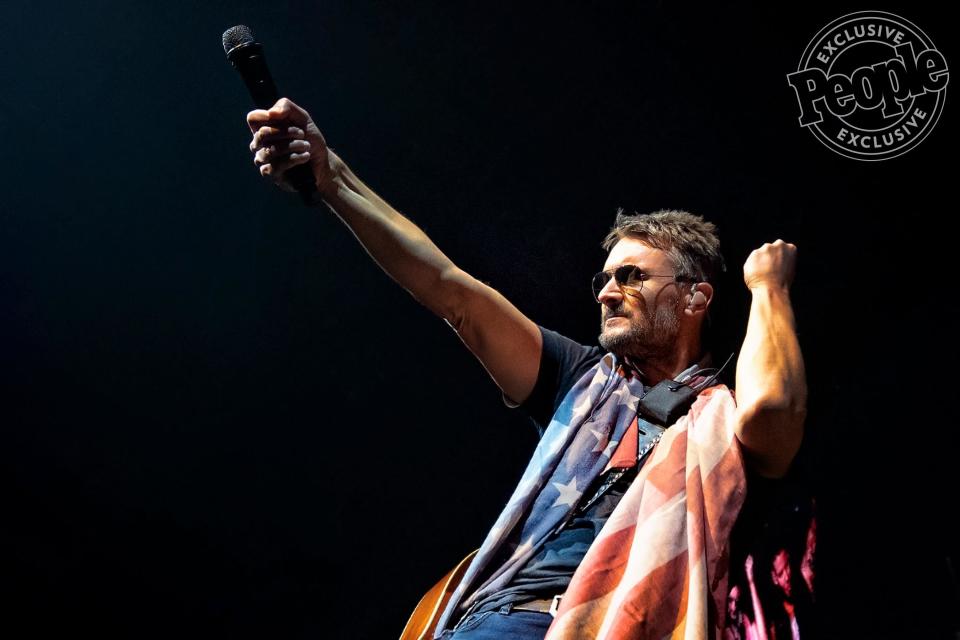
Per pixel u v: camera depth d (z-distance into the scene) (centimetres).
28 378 503
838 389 443
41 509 493
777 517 420
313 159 188
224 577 490
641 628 150
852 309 450
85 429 501
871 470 428
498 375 207
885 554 413
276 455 502
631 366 210
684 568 156
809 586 410
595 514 176
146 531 494
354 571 489
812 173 461
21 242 510
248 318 511
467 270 484
